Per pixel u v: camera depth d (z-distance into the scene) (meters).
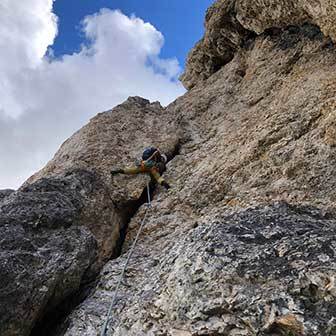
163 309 4.40
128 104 11.30
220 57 12.85
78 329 5.37
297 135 7.05
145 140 9.88
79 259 6.12
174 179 8.66
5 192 8.14
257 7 9.83
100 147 9.34
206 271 4.34
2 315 5.15
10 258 5.52
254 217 5.21
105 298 5.91
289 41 10.11
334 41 8.04
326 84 7.55
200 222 6.67
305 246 4.32
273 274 4.09
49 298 5.82
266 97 9.33
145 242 7.25
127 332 4.56
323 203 5.65
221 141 8.95
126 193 8.29
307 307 3.77
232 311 3.96
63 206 6.80
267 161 7.00
